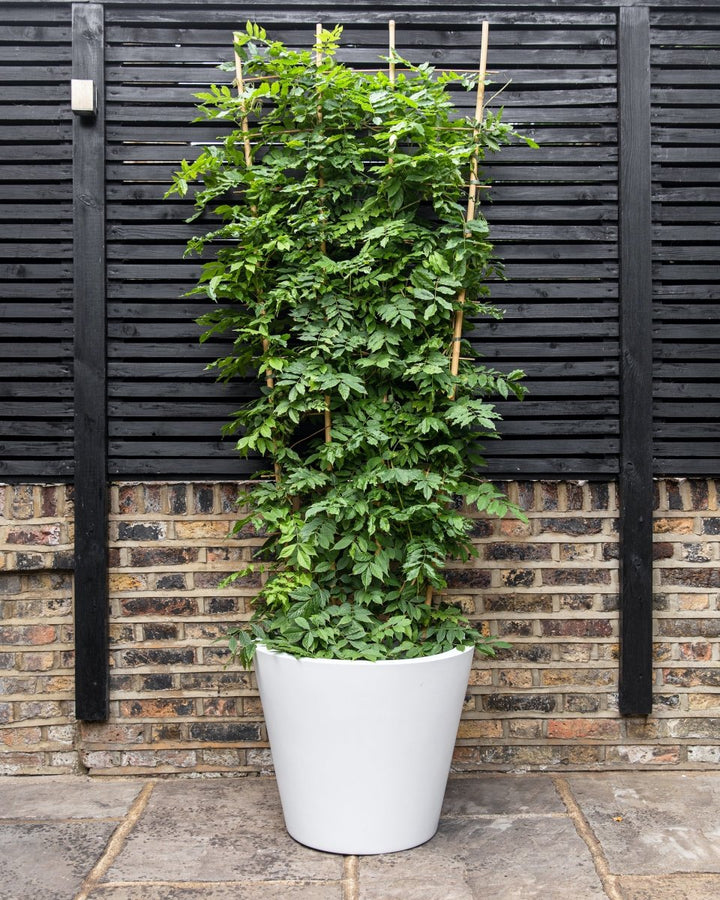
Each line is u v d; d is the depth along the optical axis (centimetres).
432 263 262
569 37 303
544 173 303
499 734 305
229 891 224
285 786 251
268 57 296
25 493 301
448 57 303
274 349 274
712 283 307
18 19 299
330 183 275
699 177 305
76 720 306
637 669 300
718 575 306
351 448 259
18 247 301
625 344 300
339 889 224
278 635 262
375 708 236
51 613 305
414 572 249
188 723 304
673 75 304
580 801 279
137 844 250
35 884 227
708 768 305
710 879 229
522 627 305
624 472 300
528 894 221
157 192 301
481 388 293
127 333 301
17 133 301
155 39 300
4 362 301
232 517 304
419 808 246
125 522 303
